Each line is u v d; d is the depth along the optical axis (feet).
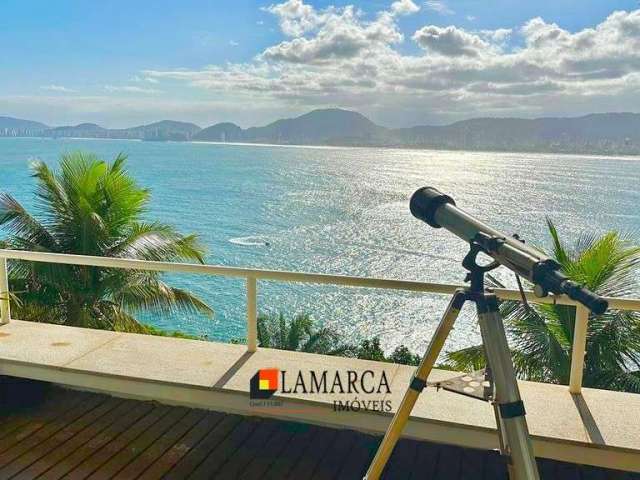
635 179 322.55
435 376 8.90
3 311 11.51
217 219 180.34
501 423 5.01
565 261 21.94
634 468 6.87
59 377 9.36
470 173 364.79
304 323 39.60
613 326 20.88
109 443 8.64
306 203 215.51
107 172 29.86
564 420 7.51
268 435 8.94
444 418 7.50
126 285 27.81
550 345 20.71
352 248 134.82
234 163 444.14
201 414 9.57
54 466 8.02
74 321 28.02
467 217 4.88
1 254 11.05
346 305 89.61
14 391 9.91
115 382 9.04
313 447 8.61
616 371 20.76
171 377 8.84
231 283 103.35
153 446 8.57
